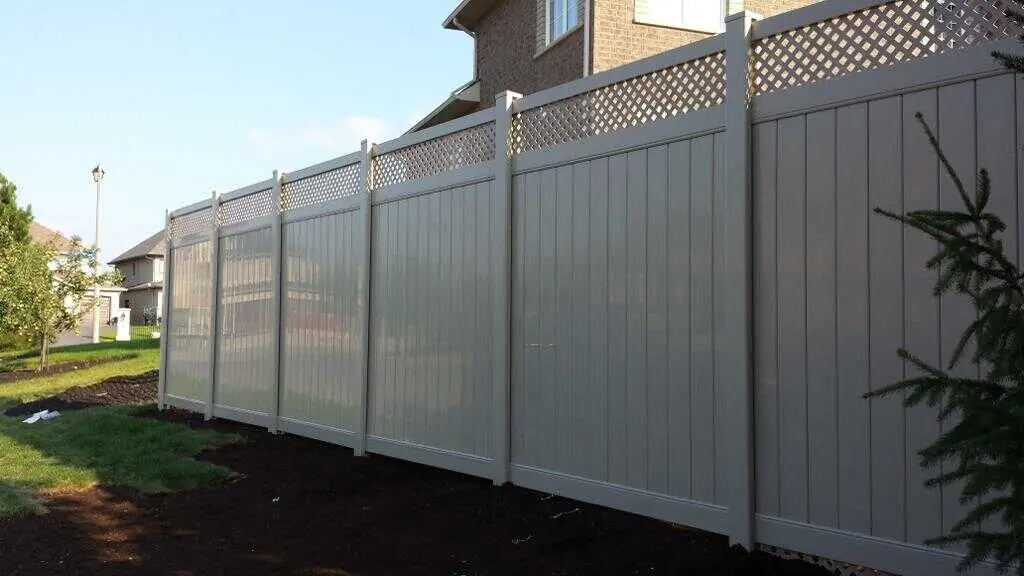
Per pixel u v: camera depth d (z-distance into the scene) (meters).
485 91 14.59
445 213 6.33
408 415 6.63
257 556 4.66
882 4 3.73
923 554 3.46
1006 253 3.26
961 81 3.42
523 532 4.66
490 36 14.48
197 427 9.22
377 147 7.18
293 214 8.37
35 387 14.16
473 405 5.95
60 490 6.39
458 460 6.04
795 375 3.96
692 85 4.59
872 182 3.70
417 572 4.23
